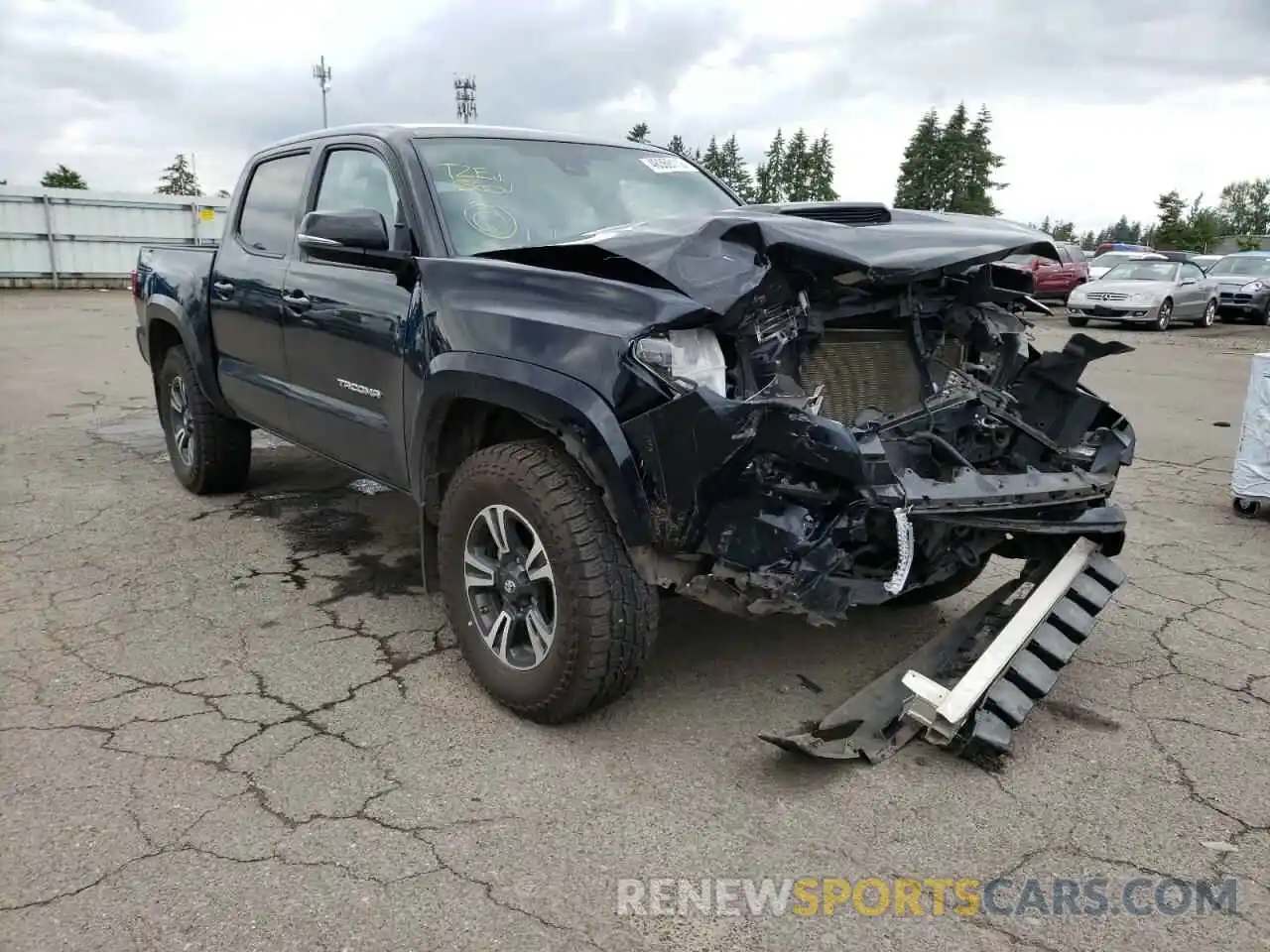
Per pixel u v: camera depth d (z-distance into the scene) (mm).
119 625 3979
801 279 3049
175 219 25297
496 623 3270
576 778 2900
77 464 6699
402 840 2590
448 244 3594
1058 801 2838
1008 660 3125
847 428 2678
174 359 5594
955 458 3137
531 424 3254
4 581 4445
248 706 3311
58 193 23547
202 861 2486
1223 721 3336
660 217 4156
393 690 3441
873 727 3092
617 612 2947
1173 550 5234
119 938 2211
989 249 3170
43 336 14586
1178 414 9812
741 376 2922
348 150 4254
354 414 4016
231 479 5793
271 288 4531
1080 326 21281
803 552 2705
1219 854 2607
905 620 4148
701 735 3166
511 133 4262
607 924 2297
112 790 2793
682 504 2746
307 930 2250
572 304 2959
